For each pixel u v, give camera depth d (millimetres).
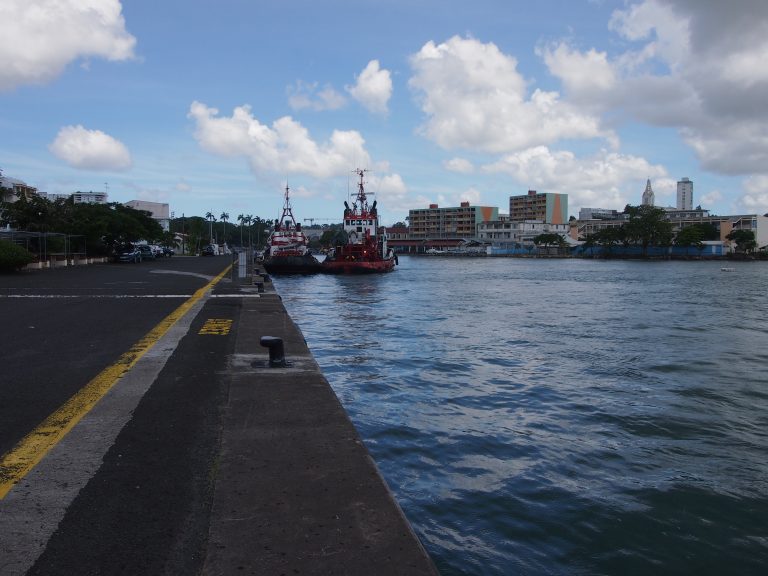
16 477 4246
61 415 5797
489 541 5414
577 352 16391
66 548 3279
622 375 13250
